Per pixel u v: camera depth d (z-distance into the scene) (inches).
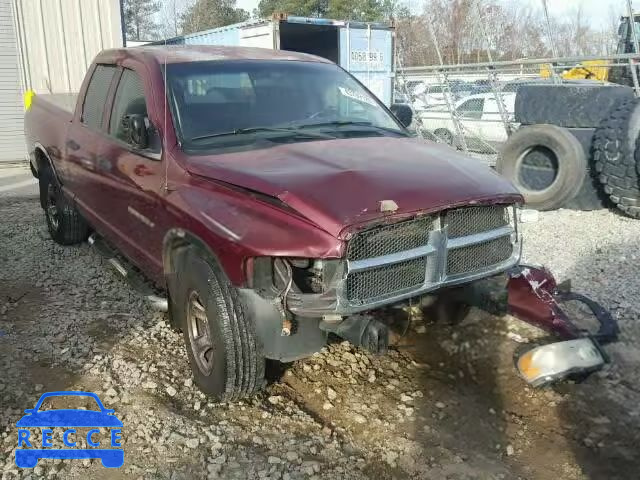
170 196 150.3
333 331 127.9
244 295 129.1
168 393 149.6
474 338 173.8
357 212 119.1
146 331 182.5
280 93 178.4
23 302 205.3
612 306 197.6
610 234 283.1
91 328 184.4
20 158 555.2
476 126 481.7
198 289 138.0
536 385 146.3
